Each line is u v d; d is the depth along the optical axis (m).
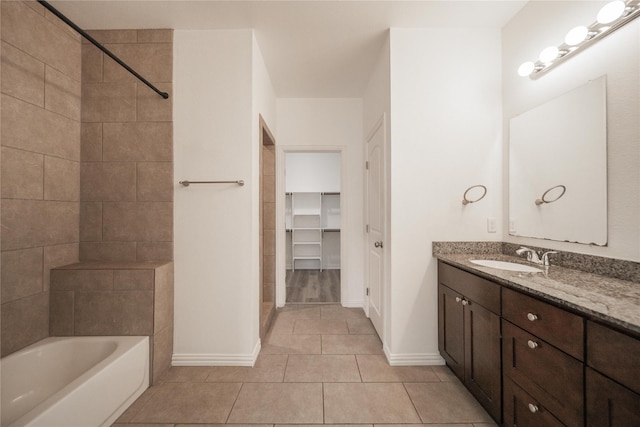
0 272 1.56
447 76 2.09
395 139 2.08
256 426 1.47
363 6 1.87
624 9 1.20
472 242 2.07
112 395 1.50
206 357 2.08
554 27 1.64
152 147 2.08
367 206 3.05
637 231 1.22
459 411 1.59
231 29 2.11
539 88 1.75
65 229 1.96
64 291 1.84
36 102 1.74
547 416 1.08
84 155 2.07
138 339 1.79
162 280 1.94
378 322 2.56
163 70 2.10
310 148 3.35
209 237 2.10
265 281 3.17
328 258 5.77
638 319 0.78
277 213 3.37
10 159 1.59
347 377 1.92
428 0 1.81
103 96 2.08
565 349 1.00
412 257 2.09
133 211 2.08
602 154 1.36
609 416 0.84
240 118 2.11
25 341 1.69
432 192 2.09
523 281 1.25
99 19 1.98
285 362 2.12
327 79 2.91
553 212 1.64
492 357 1.44
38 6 1.75
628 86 1.25
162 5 1.84
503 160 2.08
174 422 1.50
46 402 1.18
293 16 1.96
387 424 1.49
